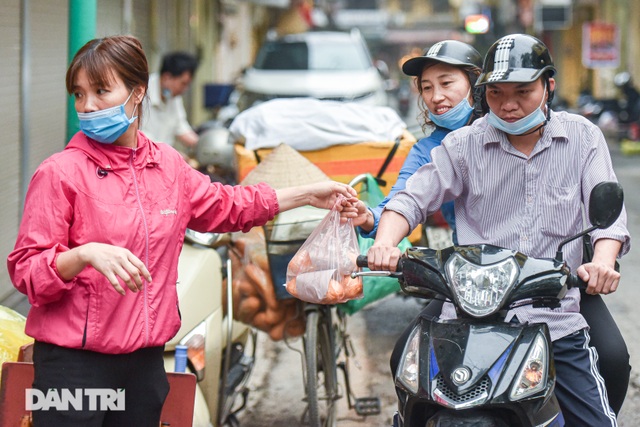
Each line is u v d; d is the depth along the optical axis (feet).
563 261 13.65
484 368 12.74
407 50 337.93
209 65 96.84
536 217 15.07
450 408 12.60
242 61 128.26
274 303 20.67
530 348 13.10
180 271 19.60
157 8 65.77
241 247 20.92
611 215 13.60
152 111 33.91
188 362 19.03
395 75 301.43
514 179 15.11
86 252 12.64
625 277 38.40
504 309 13.38
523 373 12.87
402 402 13.55
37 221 13.25
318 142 26.00
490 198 15.26
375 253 14.20
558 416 13.50
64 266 12.81
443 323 13.60
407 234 15.34
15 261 13.25
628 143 86.58
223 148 30.94
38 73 35.83
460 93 18.72
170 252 13.97
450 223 18.92
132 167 13.74
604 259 14.20
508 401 12.62
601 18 138.41
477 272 13.30
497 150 15.14
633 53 116.47
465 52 18.84
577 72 154.30
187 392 15.99
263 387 26.23
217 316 20.03
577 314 14.80
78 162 13.46
